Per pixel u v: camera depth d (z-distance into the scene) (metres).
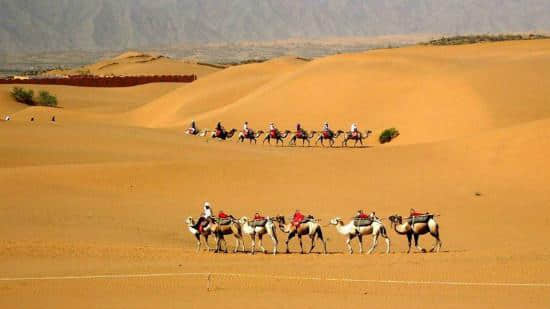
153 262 42.00
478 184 63.91
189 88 178.75
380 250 48.12
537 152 67.88
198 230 45.94
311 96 130.25
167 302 33.75
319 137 104.00
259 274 38.38
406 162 70.06
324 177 66.00
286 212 57.00
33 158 74.62
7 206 55.47
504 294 34.84
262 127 124.25
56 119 153.62
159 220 54.69
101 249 44.62
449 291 35.41
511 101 113.38
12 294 35.28
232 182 64.50
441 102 115.38
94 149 80.25
